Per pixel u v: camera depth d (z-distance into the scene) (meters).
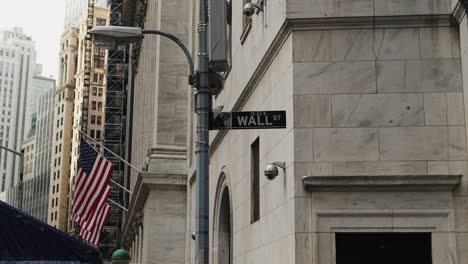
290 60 11.41
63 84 134.75
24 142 170.75
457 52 11.02
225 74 19.06
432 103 10.89
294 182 10.74
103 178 25.62
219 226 19.42
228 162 17.73
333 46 11.28
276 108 12.53
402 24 11.21
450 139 10.72
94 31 10.47
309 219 10.55
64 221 127.31
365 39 11.25
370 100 11.01
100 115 108.50
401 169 10.67
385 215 10.41
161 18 33.19
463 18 10.68
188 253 27.78
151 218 29.86
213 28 9.72
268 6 13.49
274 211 12.16
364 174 10.69
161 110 32.22
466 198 10.35
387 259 10.50
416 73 11.03
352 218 10.48
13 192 177.12
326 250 10.40
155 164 31.00
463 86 10.77
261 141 13.70
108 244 66.44
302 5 11.42
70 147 130.00
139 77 50.81
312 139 10.92
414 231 10.34
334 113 11.01
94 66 110.38
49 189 139.00
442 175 10.37
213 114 9.87
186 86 32.75
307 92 11.13
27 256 8.77
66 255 9.02
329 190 10.59
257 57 14.62
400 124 10.86
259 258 13.45
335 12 11.30
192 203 26.89
